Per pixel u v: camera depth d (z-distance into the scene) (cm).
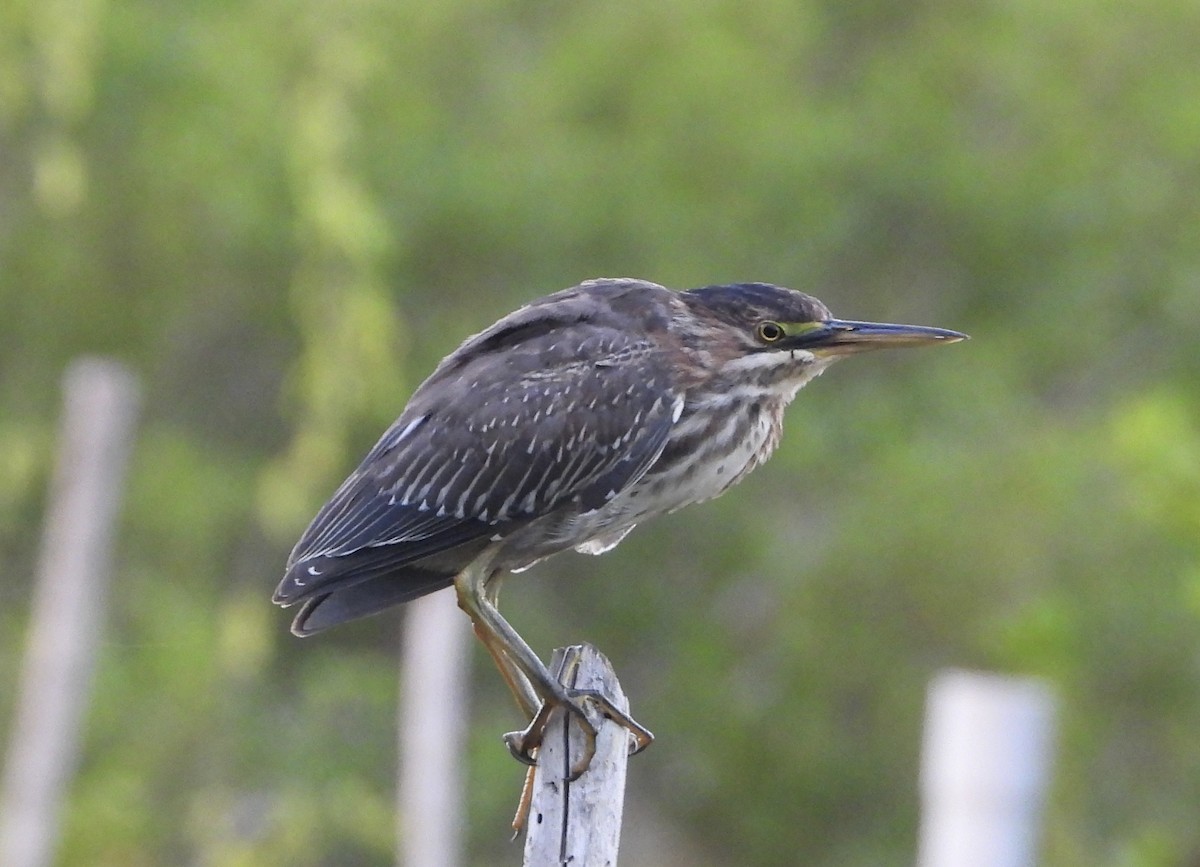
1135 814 1469
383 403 1691
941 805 693
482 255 1969
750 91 2033
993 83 2230
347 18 1831
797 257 2086
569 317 717
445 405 706
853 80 2236
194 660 1692
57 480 1162
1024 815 683
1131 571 1566
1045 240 2197
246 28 1822
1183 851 1511
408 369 1898
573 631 1931
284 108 1812
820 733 1728
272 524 1711
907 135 2139
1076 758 1266
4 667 1669
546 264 1959
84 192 1780
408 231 1931
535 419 698
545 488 699
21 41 1611
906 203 2159
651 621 1934
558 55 2034
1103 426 1836
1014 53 2203
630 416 701
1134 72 2241
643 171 1975
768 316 725
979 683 700
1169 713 1506
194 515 1816
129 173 1817
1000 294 2208
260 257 1867
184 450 1853
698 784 1812
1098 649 1526
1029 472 1706
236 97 1811
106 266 1867
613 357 705
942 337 729
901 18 2242
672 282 1952
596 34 2023
